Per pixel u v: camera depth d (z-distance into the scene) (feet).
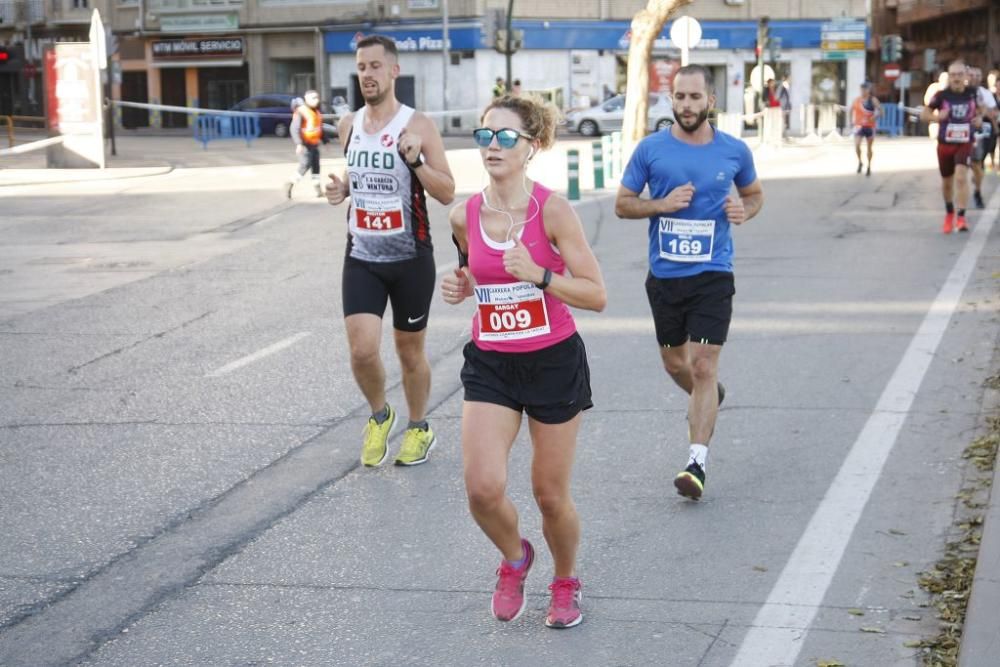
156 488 31.40
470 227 21.98
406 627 23.03
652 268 30.50
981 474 30.32
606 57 245.45
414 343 32.32
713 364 29.66
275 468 32.96
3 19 292.61
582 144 179.42
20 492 31.22
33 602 24.41
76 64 135.03
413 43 239.50
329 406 39.09
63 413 38.83
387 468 32.83
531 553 22.91
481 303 21.98
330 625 23.17
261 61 256.93
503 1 236.22
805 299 53.93
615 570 25.46
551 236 21.70
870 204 90.17
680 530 27.61
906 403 37.04
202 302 57.72
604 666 21.25
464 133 235.20
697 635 22.33
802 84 257.14
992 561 23.75
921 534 26.78
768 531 27.35
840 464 31.73
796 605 23.44
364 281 31.78
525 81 238.68
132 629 23.13
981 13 268.41
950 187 73.56
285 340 48.88
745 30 252.01
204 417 38.04
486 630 22.82
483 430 21.85
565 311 22.22
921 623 22.49
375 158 30.89
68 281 64.28
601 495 30.12
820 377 40.47
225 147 192.85
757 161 138.31
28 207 98.58
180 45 264.52
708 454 33.04
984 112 89.10
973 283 56.49
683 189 29.04
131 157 163.43
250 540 27.66
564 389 21.94
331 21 246.47
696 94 29.40
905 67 311.88
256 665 21.61
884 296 54.19
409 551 26.86
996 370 40.40
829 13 257.14
